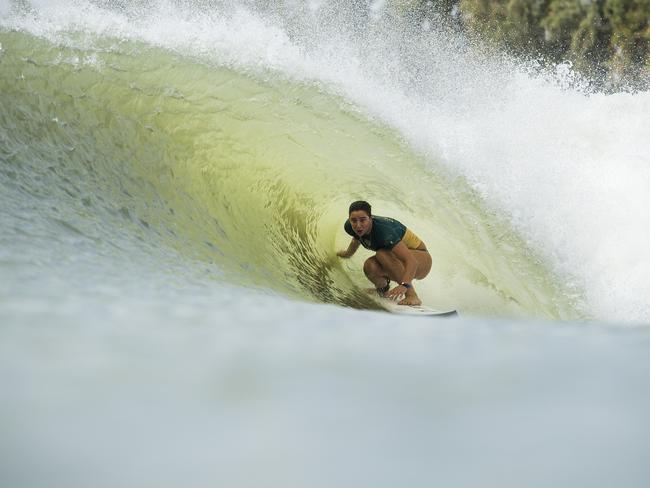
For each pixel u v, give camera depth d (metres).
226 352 1.14
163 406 0.81
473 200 6.27
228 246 4.42
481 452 0.72
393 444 0.74
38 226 3.40
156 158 5.09
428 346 1.30
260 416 0.80
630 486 0.66
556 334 1.57
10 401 0.79
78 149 4.67
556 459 0.71
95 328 1.32
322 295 4.38
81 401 0.81
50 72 5.45
